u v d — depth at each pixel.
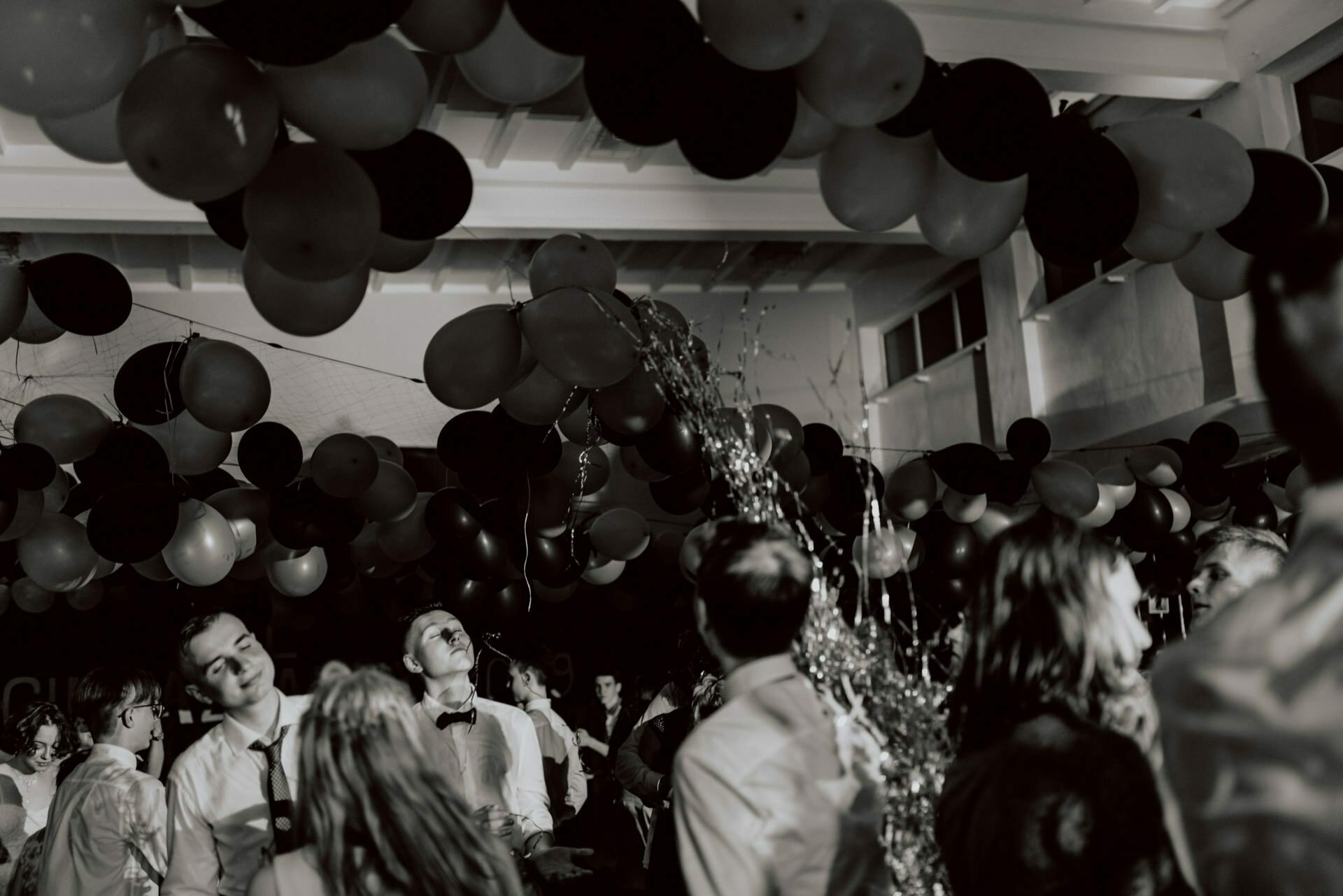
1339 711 0.77
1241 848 0.79
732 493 2.09
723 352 11.73
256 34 1.90
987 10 7.04
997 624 1.51
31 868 3.82
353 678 1.77
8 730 4.80
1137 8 7.36
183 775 2.70
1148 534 6.16
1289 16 7.07
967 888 1.35
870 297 12.29
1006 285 10.33
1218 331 7.86
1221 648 0.85
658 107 2.22
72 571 4.70
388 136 2.28
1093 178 2.68
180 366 4.06
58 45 1.92
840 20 2.30
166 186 2.15
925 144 2.64
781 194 9.02
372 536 6.08
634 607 9.40
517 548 5.13
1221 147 2.89
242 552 5.12
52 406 4.51
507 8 2.34
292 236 2.31
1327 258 0.85
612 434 4.07
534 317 3.38
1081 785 1.29
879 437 12.50
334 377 10.34
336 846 1.63
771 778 1.58
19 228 7.55
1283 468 6.01
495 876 1.71
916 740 1.73
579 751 6.83
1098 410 9.25
